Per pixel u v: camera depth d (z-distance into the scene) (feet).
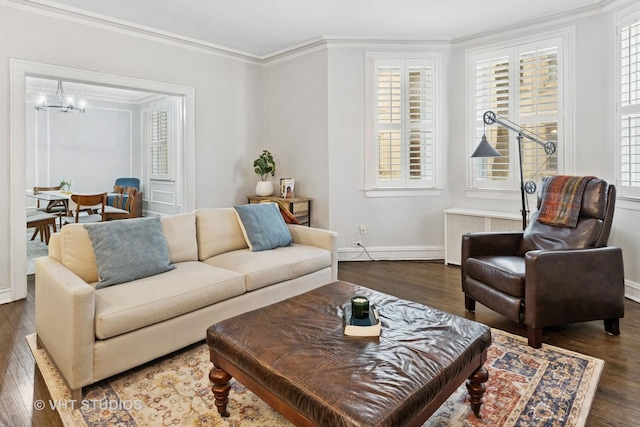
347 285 7.60
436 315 6.03
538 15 12.21
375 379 4.24
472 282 9.48
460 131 14.53
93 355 6.05
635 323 8.98
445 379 4.52
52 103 23.06
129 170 26.07
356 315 5.46
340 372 4.38
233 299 8.25
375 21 12.77
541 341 7.72
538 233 9.70
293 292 9.63
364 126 14.75
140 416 5.68
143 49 13.21
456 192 14.80
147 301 6.71
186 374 6.86
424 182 14.92
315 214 15.48
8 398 6.07
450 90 14.69
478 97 14.02
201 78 14.88
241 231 10.61
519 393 6.13
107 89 21.94
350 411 3.76
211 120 15.29
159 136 23.47
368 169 14.84
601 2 11.13
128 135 25.91
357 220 15.07
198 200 15.07
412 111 14.75
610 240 11.11
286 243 10.91
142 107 25.32
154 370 6.99
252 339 5.21
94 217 17.78
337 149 14.83
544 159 12.70
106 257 7.37
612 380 6.55
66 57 11.53
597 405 5.86
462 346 5.06
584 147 11.82
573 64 11.96
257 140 16.90
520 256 9.84
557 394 6.09
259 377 4.70
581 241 8.66
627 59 10.46
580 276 7.82
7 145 10.52
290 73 15.92
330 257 10.71
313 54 15.02
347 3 11.44
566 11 11.80
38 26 10.98
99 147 24.98
